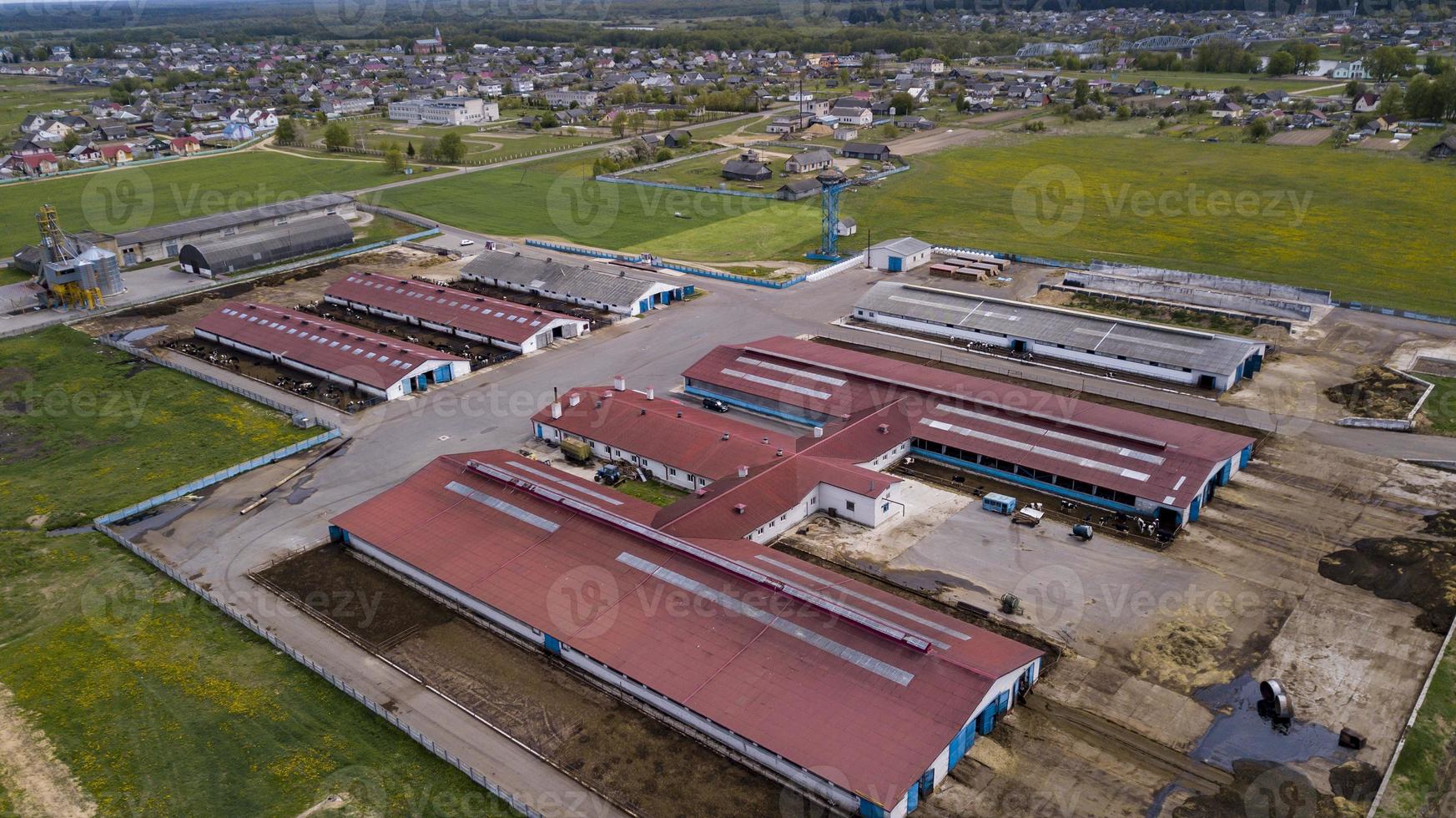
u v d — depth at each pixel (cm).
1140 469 6981
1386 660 5266
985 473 7550
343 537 6844
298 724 5056
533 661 5538
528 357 10200
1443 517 6606
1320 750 4666
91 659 5603
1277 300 10825
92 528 7075
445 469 7262
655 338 10656
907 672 4869
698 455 7512
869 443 7700
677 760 4747
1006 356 9925
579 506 6500
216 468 7969
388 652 5641
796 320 11131
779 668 5031
